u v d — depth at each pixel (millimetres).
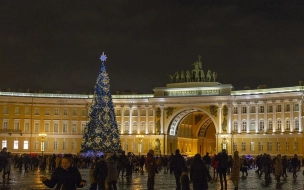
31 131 131000
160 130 130750
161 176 60406
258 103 121750
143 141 132500
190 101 128375
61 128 133375
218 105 125562
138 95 136000
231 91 126500
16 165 85562
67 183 16484
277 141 117812
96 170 28031
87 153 87062
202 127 145125
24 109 131250
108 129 88188
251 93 123750
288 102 116812
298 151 113812
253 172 74875
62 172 16578
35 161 77625
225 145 123812
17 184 42125
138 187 39938
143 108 133750
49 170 70688
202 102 127250
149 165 32156
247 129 122500
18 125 130375
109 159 30391
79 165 81125
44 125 132500
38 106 132625
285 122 117250
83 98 134375
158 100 131500
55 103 133750
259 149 120688
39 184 42312
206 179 24359
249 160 96000
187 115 134750
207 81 130875
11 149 129250
